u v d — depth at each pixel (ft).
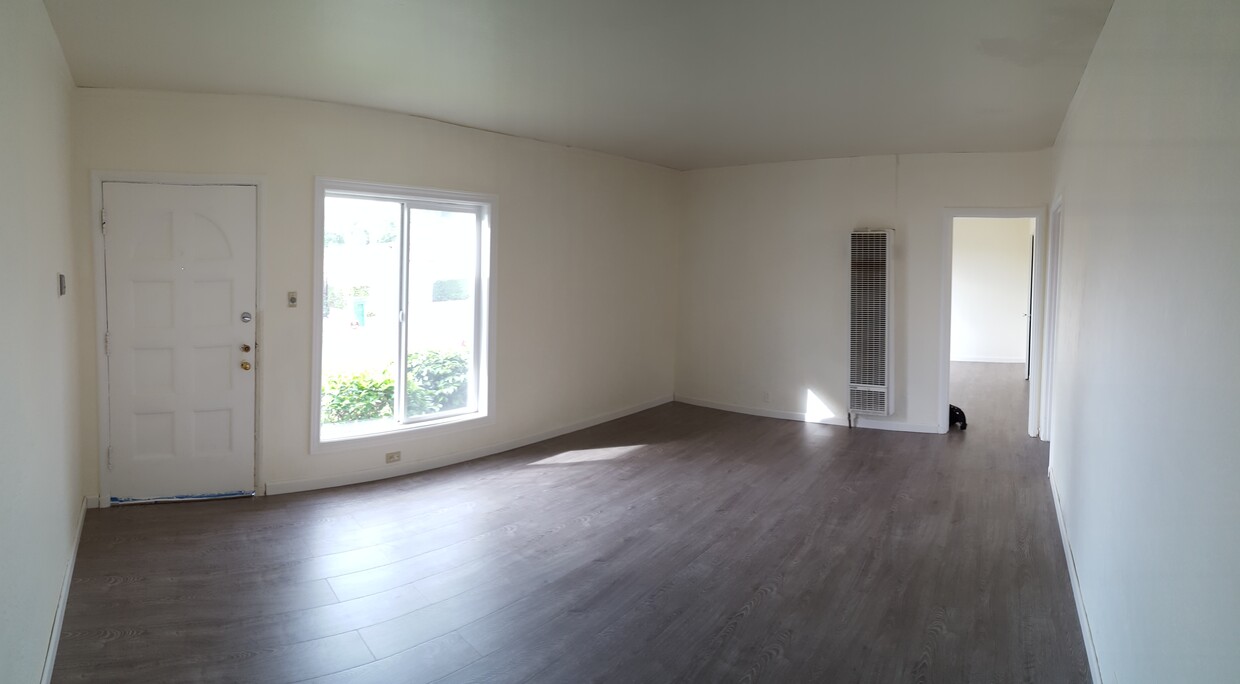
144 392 13.46
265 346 14.16
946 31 10.05
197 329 13.74
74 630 8.87
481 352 17.74
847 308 21.22
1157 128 6.15
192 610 9.50
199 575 10.57
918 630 9.22
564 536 12.45
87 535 11.99
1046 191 19.08
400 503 14.05
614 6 9.30
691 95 13.84
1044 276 19.74
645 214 22.84
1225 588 3.84
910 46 10.75
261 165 13.96
